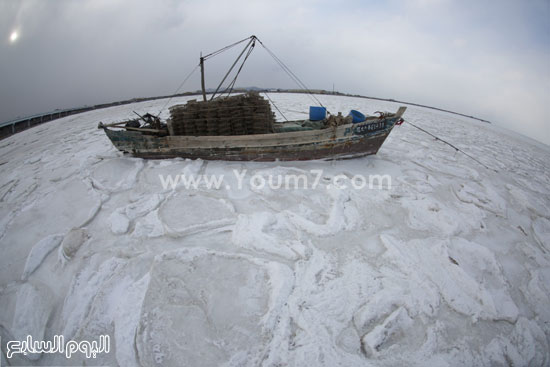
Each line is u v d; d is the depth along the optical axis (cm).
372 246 310
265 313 230
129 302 238
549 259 324
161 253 287
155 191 404
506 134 1180
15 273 276
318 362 197
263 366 195
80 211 365
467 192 452
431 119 1266
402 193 425
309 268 273
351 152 511
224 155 482
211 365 196
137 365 197
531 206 441
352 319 228
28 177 488
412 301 244
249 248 295
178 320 225
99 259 283
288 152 478
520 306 258
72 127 926
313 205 379
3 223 351
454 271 278
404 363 201
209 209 360
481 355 211
